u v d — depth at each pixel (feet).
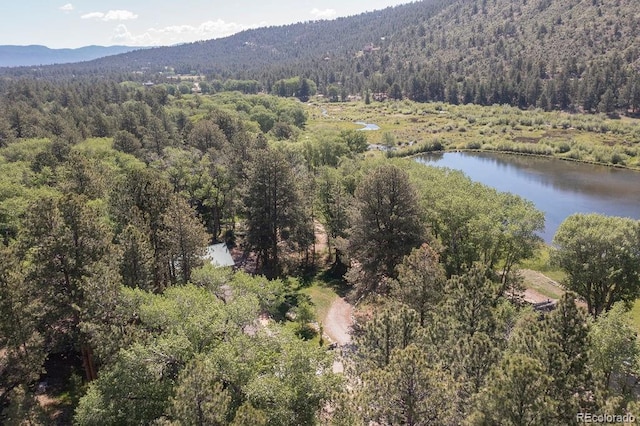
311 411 81.82
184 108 549.54
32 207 119.14
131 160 297.53
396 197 155.53
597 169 429.38
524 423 63.67
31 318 108.99
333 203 225.97
